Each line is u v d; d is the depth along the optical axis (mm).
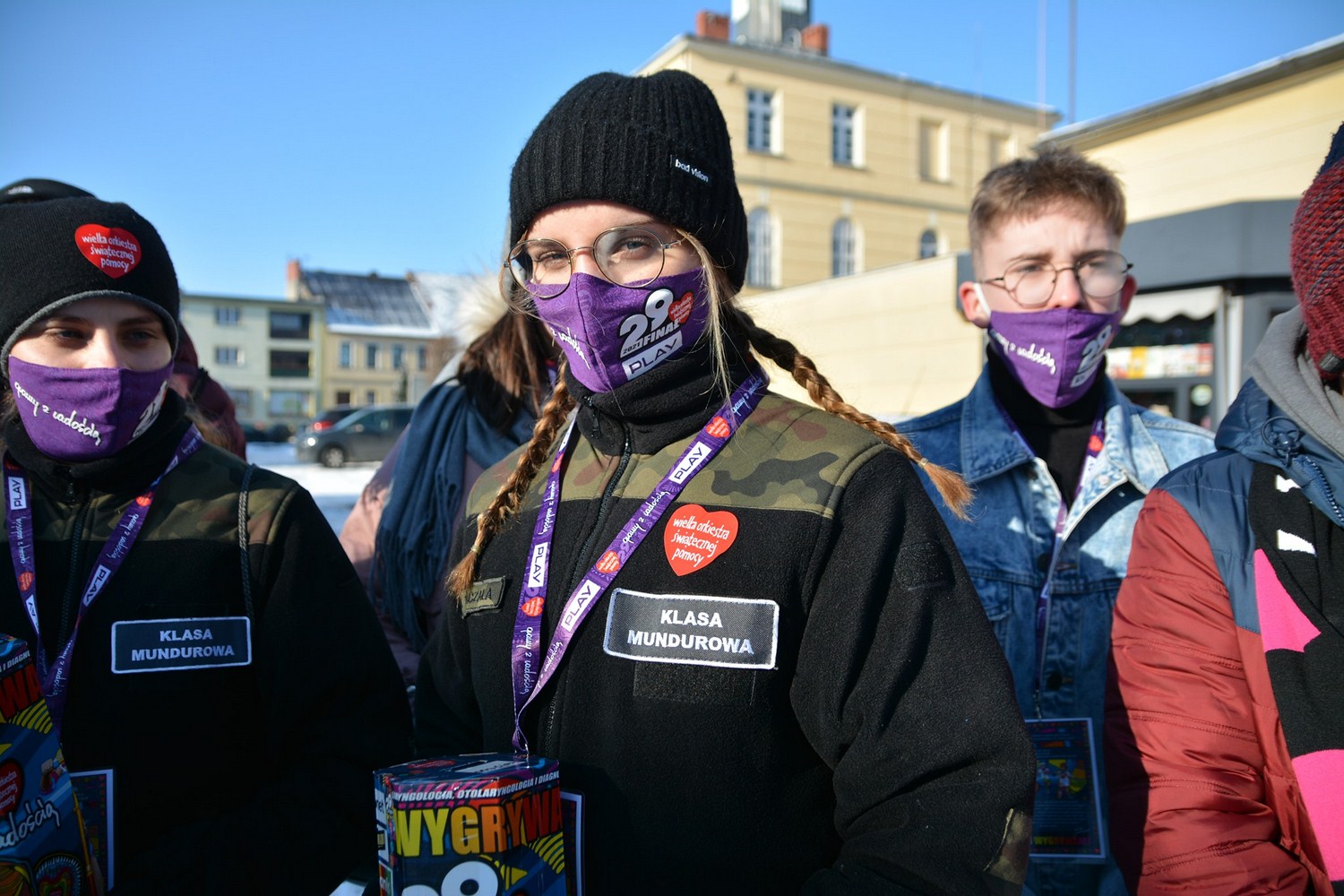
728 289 1257
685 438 1207
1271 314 4727
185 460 1521
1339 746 1125
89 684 1340
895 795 998
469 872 958
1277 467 1271
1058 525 1835
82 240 1384
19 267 1370
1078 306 1854
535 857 995
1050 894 1625
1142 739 1296
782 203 20938
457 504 2174
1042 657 1771
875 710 1003
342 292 50219
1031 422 1966
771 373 1632
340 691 1455
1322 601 1186
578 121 1160
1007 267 1896
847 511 1075
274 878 1278
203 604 1402
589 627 1121
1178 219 4938
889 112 22203
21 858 1038
